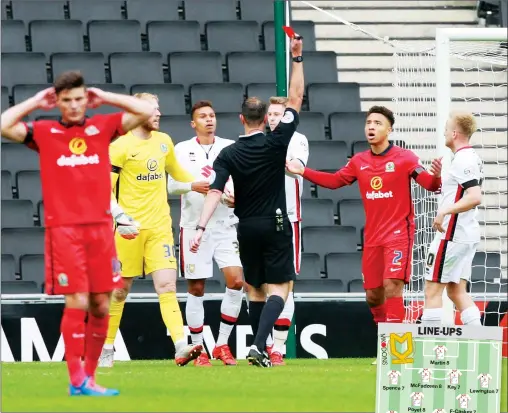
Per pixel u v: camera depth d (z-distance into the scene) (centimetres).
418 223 4078
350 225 4859
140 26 5797
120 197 3023
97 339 2209
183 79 5444
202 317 3284
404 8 5884
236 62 5534
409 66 4428
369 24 5869
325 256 4650
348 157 5203
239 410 1956
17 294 3828
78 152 2106
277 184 2884
